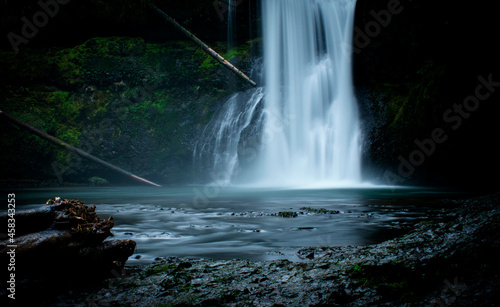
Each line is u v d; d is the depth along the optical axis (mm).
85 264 2479
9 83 20500
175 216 6602
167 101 21609
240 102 21172
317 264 2584
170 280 2414
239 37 22797
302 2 20750
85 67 21344
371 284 2125
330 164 19469
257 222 5754
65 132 20188
